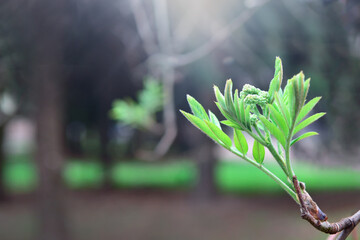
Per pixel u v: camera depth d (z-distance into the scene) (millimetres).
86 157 21891
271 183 19203
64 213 11172
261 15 8367
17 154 30406
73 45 10734
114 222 13945
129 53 10578
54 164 10875
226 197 16344
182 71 8211
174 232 12648
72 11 9297
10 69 8266
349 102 7945
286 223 12789
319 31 7695
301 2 7840
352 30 6531
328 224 879
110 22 10000
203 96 11492
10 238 12172
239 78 9875
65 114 14500
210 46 4625
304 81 806
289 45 8570
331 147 8656
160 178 21578
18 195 18297
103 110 14875
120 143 18609
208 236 11969
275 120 843
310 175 19203
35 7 8359
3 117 9094
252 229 12344
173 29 8391
